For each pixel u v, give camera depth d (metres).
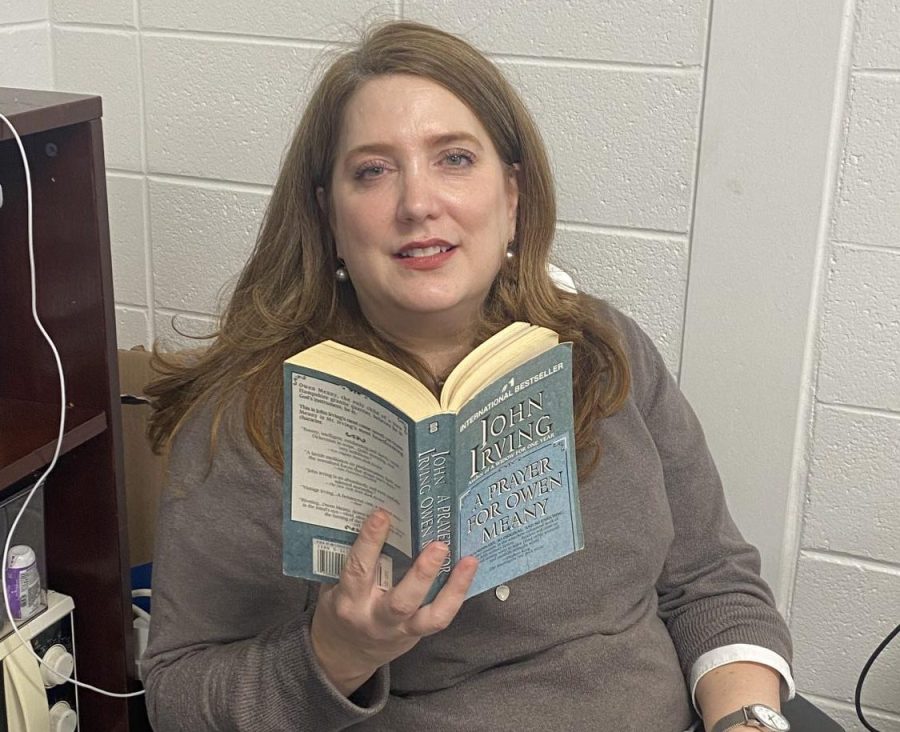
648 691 1.26
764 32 1.49
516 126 1.26
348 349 0.98
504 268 1.33
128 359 1.74
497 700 1.22
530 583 1.23
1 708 1.38
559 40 1.58
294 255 1.29
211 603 1.21
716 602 1.35
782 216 1.54
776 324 1.59
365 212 1.17
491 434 0.98
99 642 1.52
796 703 1.32
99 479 1.46
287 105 1.74
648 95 1.57
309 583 1.24
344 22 1.67
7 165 1.37
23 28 1.78
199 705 1.12
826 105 1.49
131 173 1.86
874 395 1.58
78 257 1.38
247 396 1.24
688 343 1.64
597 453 1.28
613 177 1.61
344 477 0.97
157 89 1.80
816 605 1.70
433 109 1.18
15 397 1.45
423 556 0.94
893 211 1.51
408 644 1.01
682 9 1.52
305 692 1.07
